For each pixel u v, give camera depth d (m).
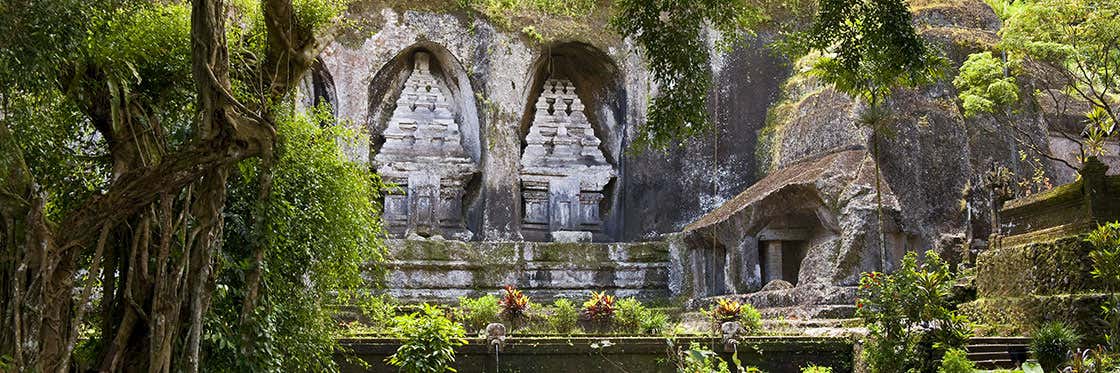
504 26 24.17
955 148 19.64
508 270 22.41
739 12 12.13
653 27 11.56
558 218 24.80
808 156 21.27
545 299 22.41
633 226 24.36
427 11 24.00
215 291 9.24
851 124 20.12
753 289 20.28
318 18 9.86
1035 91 20.53
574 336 15.20
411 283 21.73
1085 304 13.32
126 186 8.05
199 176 8.18
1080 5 17.16
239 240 9.68
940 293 12.70
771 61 24.33
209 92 8.12
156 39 9.20
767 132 23.58
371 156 24.34
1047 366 12.16
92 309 10.25
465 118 24.89
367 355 13.78
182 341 8.49
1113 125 18.59
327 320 11.25
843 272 18.55
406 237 23.11
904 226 18.73
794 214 20.38
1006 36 18.14
